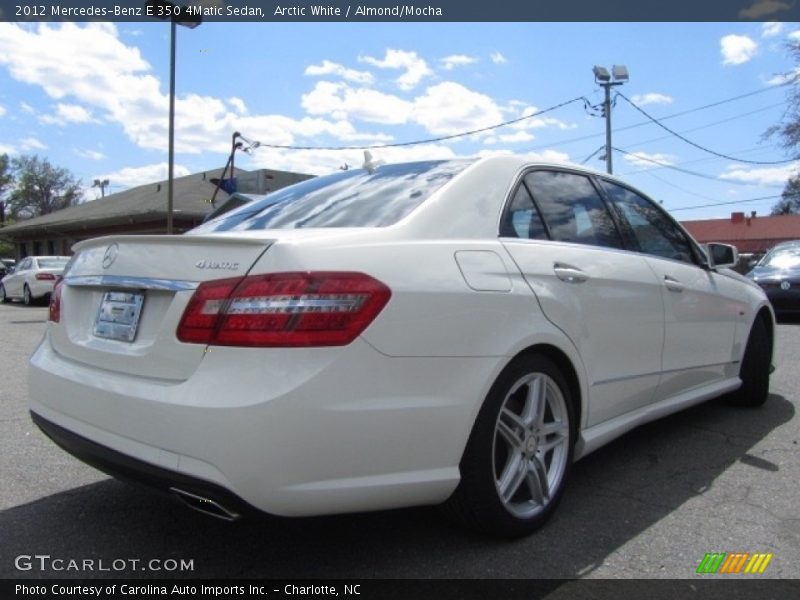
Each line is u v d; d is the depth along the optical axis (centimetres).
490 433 263
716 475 361
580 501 325
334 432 218
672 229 420
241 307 220
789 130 2398
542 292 286
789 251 1250
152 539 286
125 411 236
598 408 324
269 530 294
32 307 1811
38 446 416
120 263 265
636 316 345
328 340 219
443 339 244
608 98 2388
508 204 302
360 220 277
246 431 210
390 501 236
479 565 262
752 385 491
